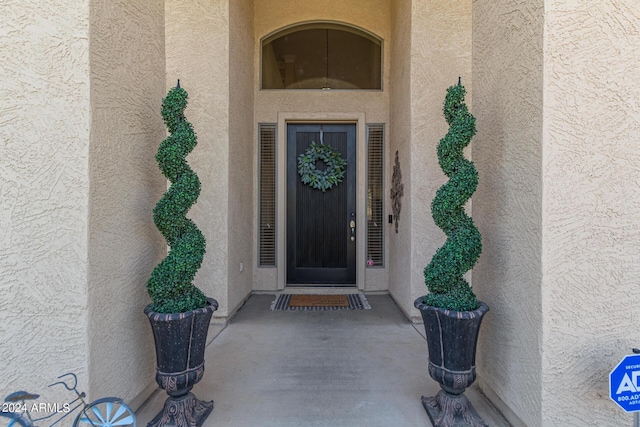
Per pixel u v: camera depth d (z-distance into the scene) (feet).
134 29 7.06
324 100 17.57
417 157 13.12
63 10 5.61
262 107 17.56
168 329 6.45
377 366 9.54
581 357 5.74
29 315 5.46
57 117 5.61
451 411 6.81
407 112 13.67
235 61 14.01
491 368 7.59
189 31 12.99
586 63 5.73
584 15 5.71
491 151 7.50
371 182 17.76
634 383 5.10
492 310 7.50
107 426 5.25
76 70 5.65
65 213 5.62
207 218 13.03
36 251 5.50
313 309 14.90
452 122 7.22
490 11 7.52
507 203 6.88
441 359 6.80
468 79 12.89
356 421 7.08
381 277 17.42
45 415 5.49
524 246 6.30
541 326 5.80
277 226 17.49
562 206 5.75
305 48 18.37
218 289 12.96
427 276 7.15
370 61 18.21
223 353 10.43
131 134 6.95
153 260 7.77
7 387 5.32
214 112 13.07
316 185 17.76
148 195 7.58
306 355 10.27
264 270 17.48
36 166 5.53
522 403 6.35
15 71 5.47
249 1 16.29
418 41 13.06
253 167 17.33
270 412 7.39
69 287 5.62
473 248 6.79
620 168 5.72
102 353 6.03
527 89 6.20
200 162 13.04
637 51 5.69
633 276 5.71
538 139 5.88
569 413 5.75
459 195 6.85
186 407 6.82
